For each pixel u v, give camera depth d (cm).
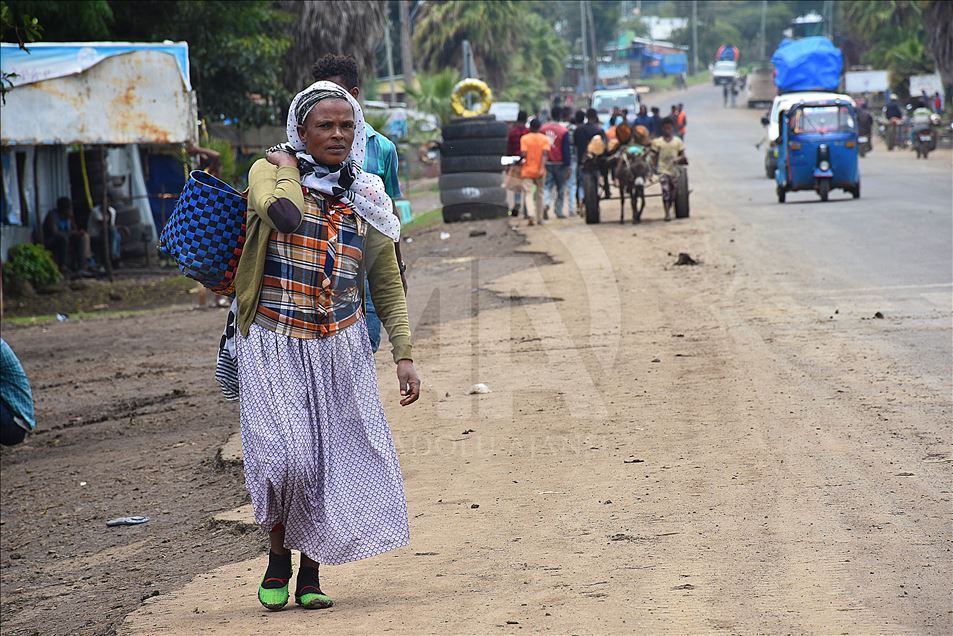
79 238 4819
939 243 3388
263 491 903
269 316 911
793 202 5178
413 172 10394
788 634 824
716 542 1058
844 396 1617
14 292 4309
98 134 4222
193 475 1722
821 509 1134
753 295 2641
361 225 935
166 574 1278
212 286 935
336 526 916
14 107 4125
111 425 2155
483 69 14000
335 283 921
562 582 980
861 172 7088
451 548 1121
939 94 11050
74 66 4169
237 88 6438
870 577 938
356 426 931
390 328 961
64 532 1576
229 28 6019
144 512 1594
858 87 13062
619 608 897
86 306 4066
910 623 836
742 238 3847
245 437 911
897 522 1080
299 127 912
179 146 5153
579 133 5166
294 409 903
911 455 1308
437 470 1437
